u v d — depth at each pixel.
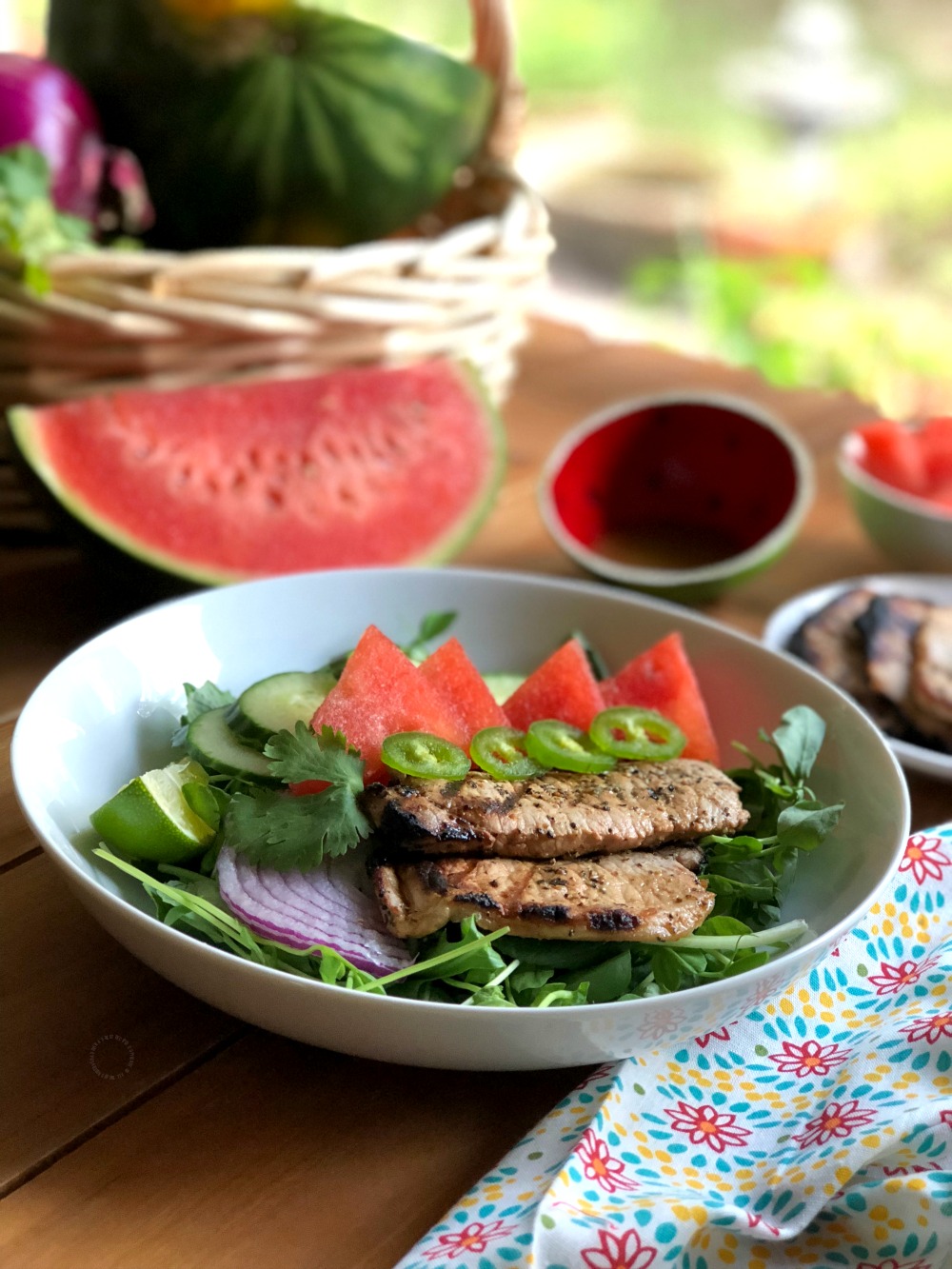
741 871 0.44
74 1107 0.38
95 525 0.56
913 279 1.54
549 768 0.45
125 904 0.37
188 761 0.45
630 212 1.59
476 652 0.54
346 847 0.40
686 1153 0.39
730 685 0.51
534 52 1.69
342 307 0.62
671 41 1.66
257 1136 0.38
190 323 0.59
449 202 0.77
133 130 0.66
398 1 1.52
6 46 1.30
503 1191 0.37
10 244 0.56
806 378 1.42
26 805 0.40
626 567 0.64
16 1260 0.35
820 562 0.69
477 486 0.64
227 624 0.50
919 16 1.57
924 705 0.53
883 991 0.45
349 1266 0.35
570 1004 0.39
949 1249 0.37
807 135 1.60
